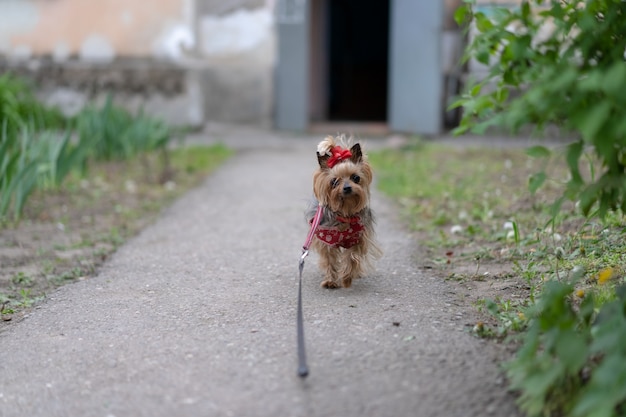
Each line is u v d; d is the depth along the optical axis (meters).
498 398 1.41
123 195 3.16
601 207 1.45
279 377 1.50
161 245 2.45
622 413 1.25
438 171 3.48
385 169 3.57
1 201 2.68
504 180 3.16
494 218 2.58
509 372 1.43
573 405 1.32
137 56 4.91
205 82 4.96
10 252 2.40
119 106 4.54
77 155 3.16
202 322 1.78
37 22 4.91
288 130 4.93
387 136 4.80
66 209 2.92
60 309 1.91
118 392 1.48
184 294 1.98
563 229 2.31
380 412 1.38
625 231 1.89
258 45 4.88
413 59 4.66
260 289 1.99
